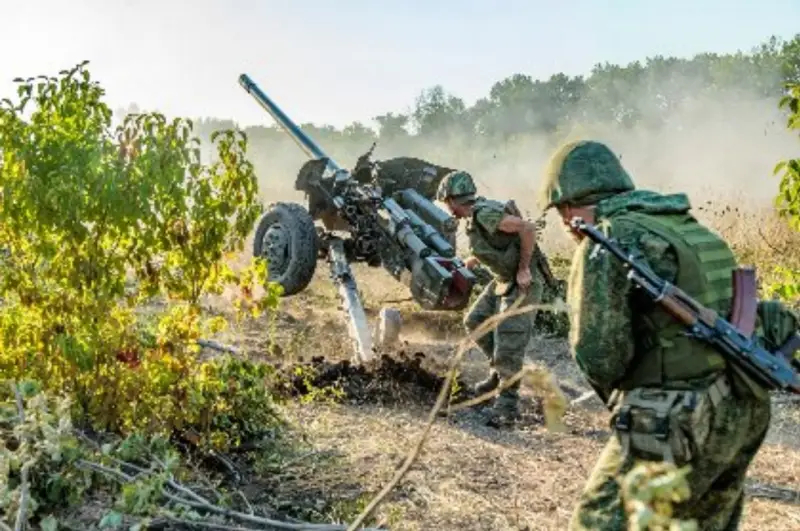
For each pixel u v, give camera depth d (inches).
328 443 207.0
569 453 218.1
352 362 280.4
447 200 248.2
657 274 118.0
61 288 182.1
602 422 246.5
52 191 172.6
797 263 416.8
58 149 176.7
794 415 255.0
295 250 357.4
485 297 248.5
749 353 116.3
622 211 122.6
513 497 186.5
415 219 324.5
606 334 117.3
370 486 185.5
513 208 244.8
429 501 180.4
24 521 142.9
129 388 183.6
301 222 358.3
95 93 183.2
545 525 174.6
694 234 121.3
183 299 191.5
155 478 153.6
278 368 251.0
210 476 184.5
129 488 149.8
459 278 299.4
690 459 116.4
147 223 182.5
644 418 116.3
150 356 186.1
